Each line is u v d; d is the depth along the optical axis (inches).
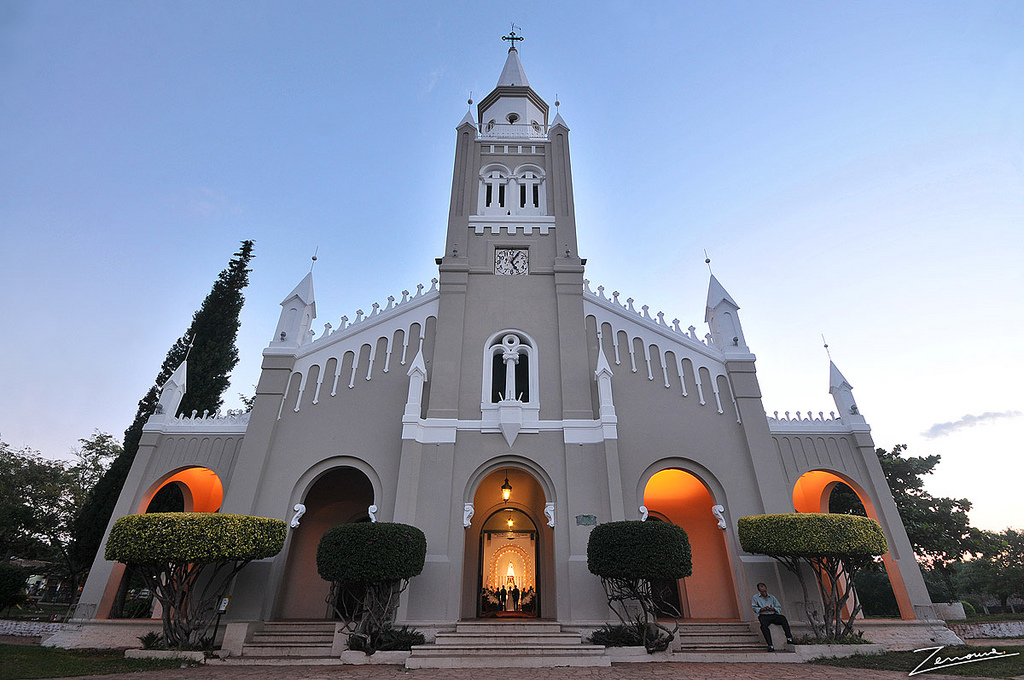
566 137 943.0
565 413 691.4
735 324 784.3
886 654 524.7
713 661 502.6
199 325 1139.9
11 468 1222.3
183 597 547.5
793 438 730.2
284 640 557.3
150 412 996.6
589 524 622.8
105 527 863.1
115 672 451.5
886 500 687.7
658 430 700.7
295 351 749.3
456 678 411.5
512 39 1239.5
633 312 784.3
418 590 582.9
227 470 712.4
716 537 750.5
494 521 794.8
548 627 547.2
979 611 1631.4
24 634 692.7
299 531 753.0
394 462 678.5
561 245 823.1
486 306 775.7
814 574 624.4
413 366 693.9
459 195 871.7
